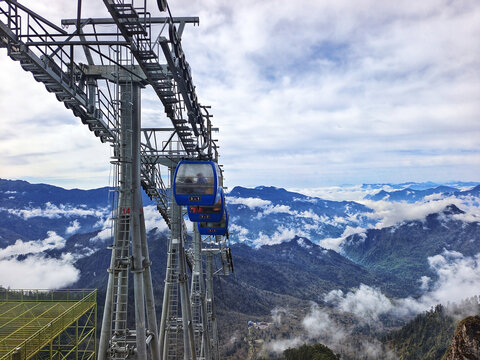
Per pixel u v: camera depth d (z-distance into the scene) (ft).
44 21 60.80
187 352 123.75
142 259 80.02
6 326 85.35
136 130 79.10
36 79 70.74
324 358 460.14
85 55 79.97
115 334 77.51
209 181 99.86
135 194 77.97
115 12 56.95
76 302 102.63
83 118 87.15
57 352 90.27
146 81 79.00
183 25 79.20
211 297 190.60
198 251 166.09
